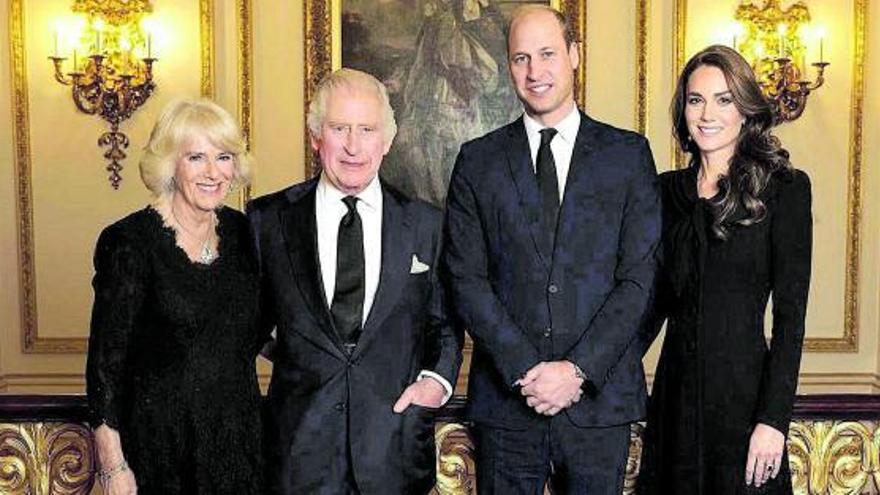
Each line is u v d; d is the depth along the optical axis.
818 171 6.01
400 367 2.33
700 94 2.34
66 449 2.64
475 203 2.42
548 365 2.23
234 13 5.79
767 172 2.29
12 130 5.78
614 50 5.95
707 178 2.40
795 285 2.26
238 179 2.32
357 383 2.29
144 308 2.20
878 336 6.06
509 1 5.84
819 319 6.10
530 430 2.33
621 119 6.00
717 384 2.31
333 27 5.82
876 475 2.60
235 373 2.26
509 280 2.36
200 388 2.20
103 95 5.74
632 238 2.31
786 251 2.27
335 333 2.30
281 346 2.37
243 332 2.29
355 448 2.28
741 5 5.86
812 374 6.09
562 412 2.30
